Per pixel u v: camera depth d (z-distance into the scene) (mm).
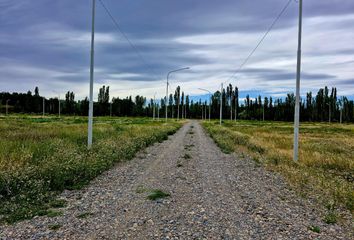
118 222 5895
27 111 139500
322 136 34688
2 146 11945
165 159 14398
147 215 6340
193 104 161750
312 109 134625
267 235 5414
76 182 8883
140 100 157375
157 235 5293
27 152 10672
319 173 11289
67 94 141875
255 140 23500
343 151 19391
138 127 32719
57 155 10656
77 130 22938
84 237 5148
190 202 7355
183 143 22984
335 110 131000
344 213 6812
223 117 147375
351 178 11172
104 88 145250
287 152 17109
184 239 5148
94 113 141500
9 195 7289
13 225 5660
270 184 9562
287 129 50281
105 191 8203
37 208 6574
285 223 6055
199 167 12430
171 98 157250
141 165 12531
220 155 16328
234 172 11500
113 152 13836
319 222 6188
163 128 35812
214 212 6629
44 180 8219
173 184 9234
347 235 5551
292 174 10656
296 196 8133
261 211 6773
